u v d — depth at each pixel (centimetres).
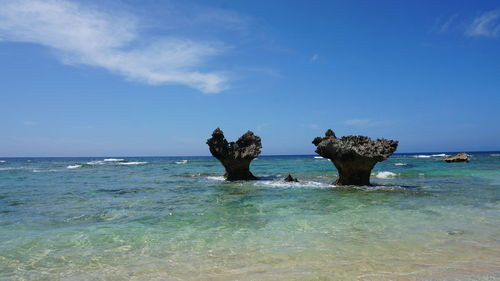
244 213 1302
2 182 2705
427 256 768
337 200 1633
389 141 2366
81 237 955
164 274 673
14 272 695
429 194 1841
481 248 825
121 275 671
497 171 3653
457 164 5316
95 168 5206
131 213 1316
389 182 2591
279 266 709
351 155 2327
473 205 1463
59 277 666
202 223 1128
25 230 1041
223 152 2828
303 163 6731
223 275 663
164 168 5112
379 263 723
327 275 658
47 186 2370
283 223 1116
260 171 4175
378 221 1138
